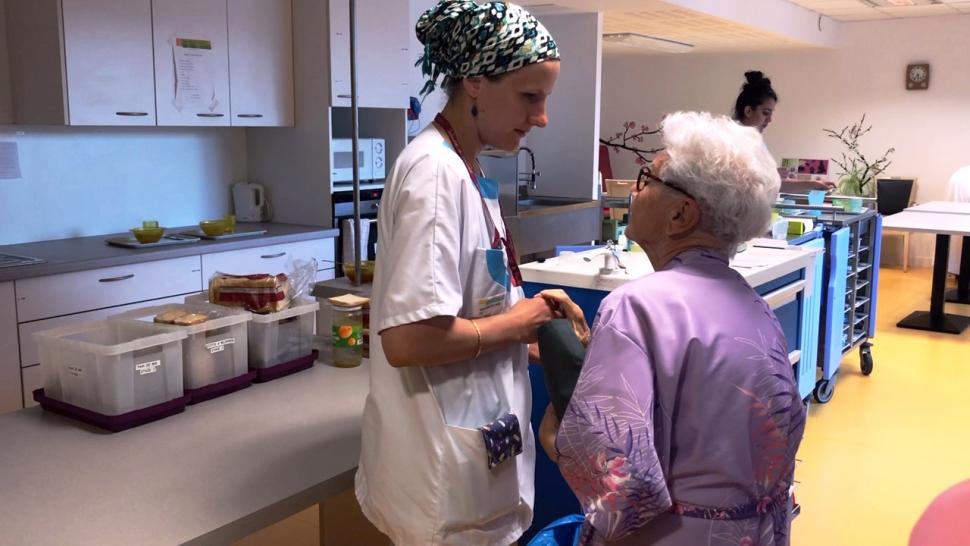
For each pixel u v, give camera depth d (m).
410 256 1.27
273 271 4.12
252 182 4.75
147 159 4.29
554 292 1.47
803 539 3.02
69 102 3.49
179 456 1.55
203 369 1.85
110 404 1.67
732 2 6.57
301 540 2.36
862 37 8.92
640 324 1.17
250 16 4.18
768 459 1.18
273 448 1.60
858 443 3.94
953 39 8.45
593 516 1.14
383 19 4.48
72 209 3.98
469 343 1.31
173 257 3.67
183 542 1.24
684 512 1.17
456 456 1.35
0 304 3.10
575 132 6.20
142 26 3.72
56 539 1.24
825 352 4.32
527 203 5.98
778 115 9.49
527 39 1.29
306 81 4.39
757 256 3.02
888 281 8.02
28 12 3.53
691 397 1.16
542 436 1.40
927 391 4.73
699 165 1.22
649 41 8.20
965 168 7.66
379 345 1.41
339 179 4.48
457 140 1.38
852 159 9.15
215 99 4.05
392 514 1.40
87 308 3.39
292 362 2.04
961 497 1.11
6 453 1.56
